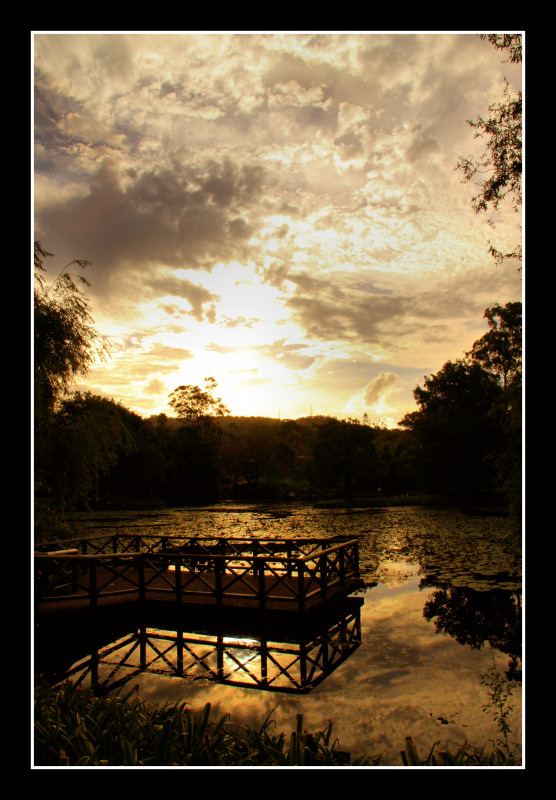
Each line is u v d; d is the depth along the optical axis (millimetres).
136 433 40188
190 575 10688
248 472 53438
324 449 41844
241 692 6004
